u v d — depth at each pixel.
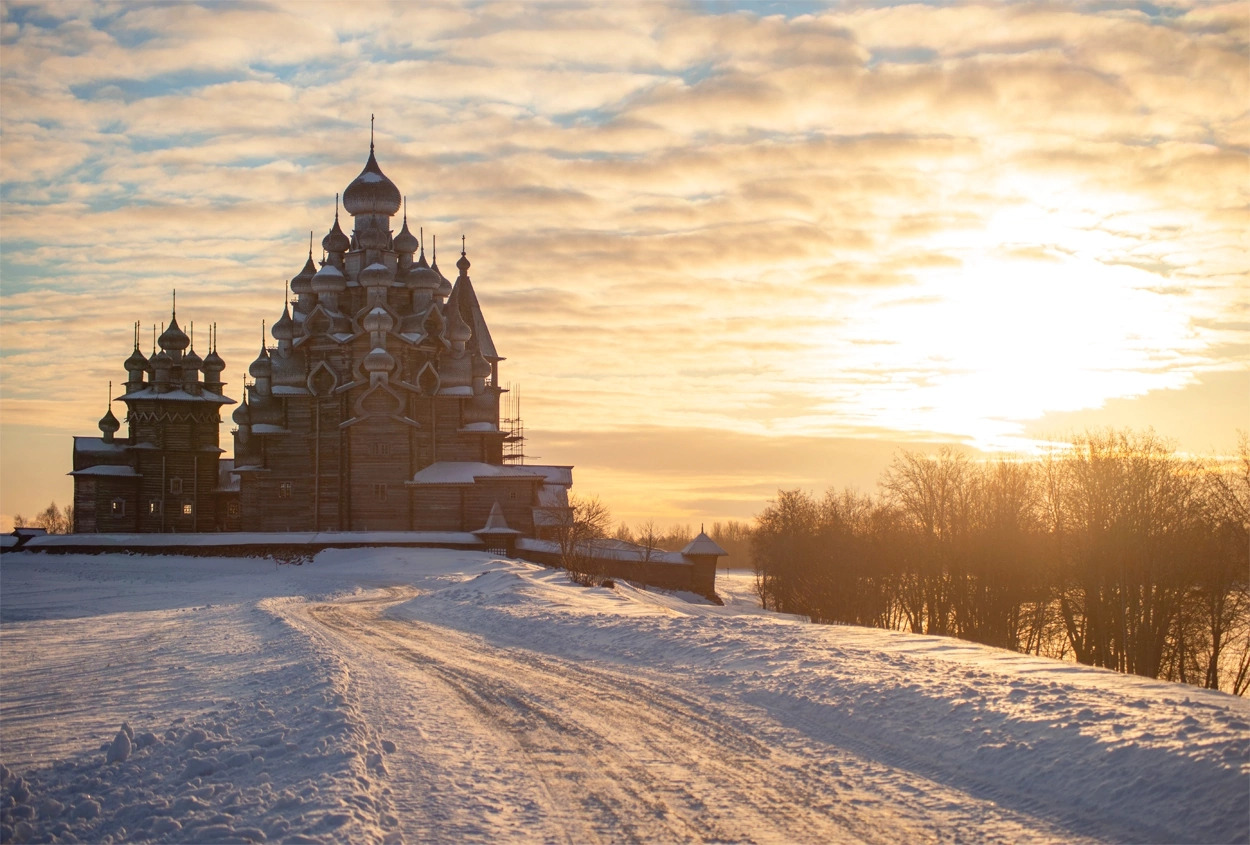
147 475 126.19
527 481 114.62
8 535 119.75
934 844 14.81
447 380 118.69
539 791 17.59
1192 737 17.38
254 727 22.95
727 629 36.31
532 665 32.19
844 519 109.56
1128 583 68.12
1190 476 70.81
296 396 117.19
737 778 18.38
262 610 53.00
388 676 29.67
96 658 37.19
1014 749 18.81
